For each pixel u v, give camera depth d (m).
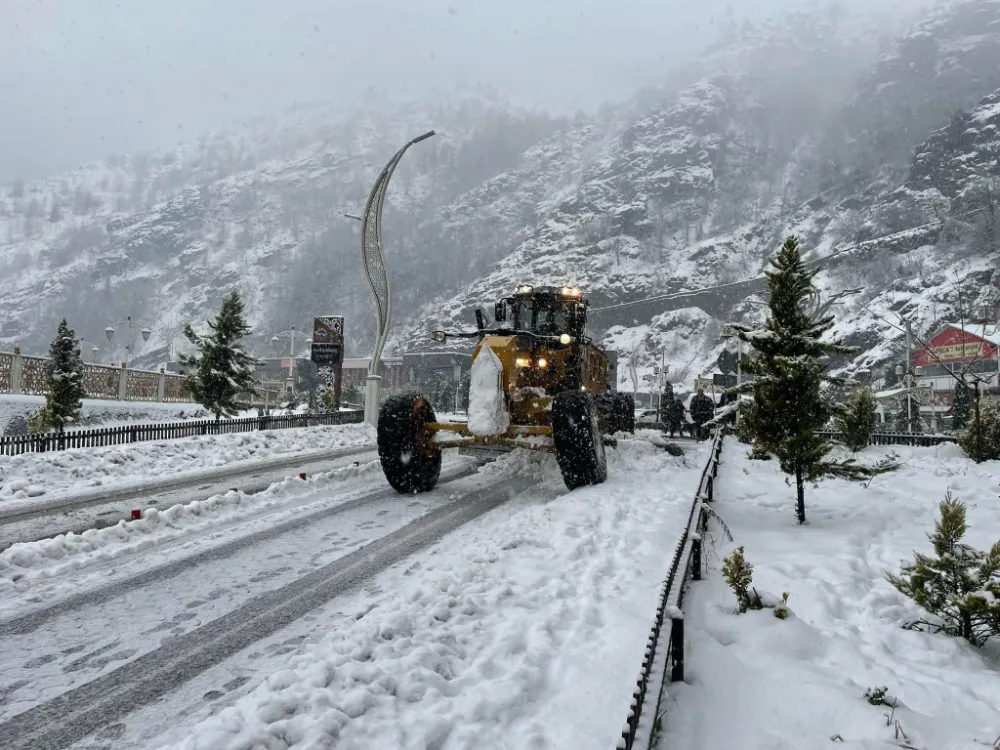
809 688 3.41
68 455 10.90
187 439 13.73
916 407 24.52
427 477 8.92
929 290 63.66
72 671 3.65
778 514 7.79
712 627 4.25
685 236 169.00
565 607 4.21
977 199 83.00
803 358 7.12
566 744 2.75
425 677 3.19
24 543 6.12
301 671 3.17
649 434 13.81
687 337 99.19
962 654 4.04
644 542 5.82
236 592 4.95
